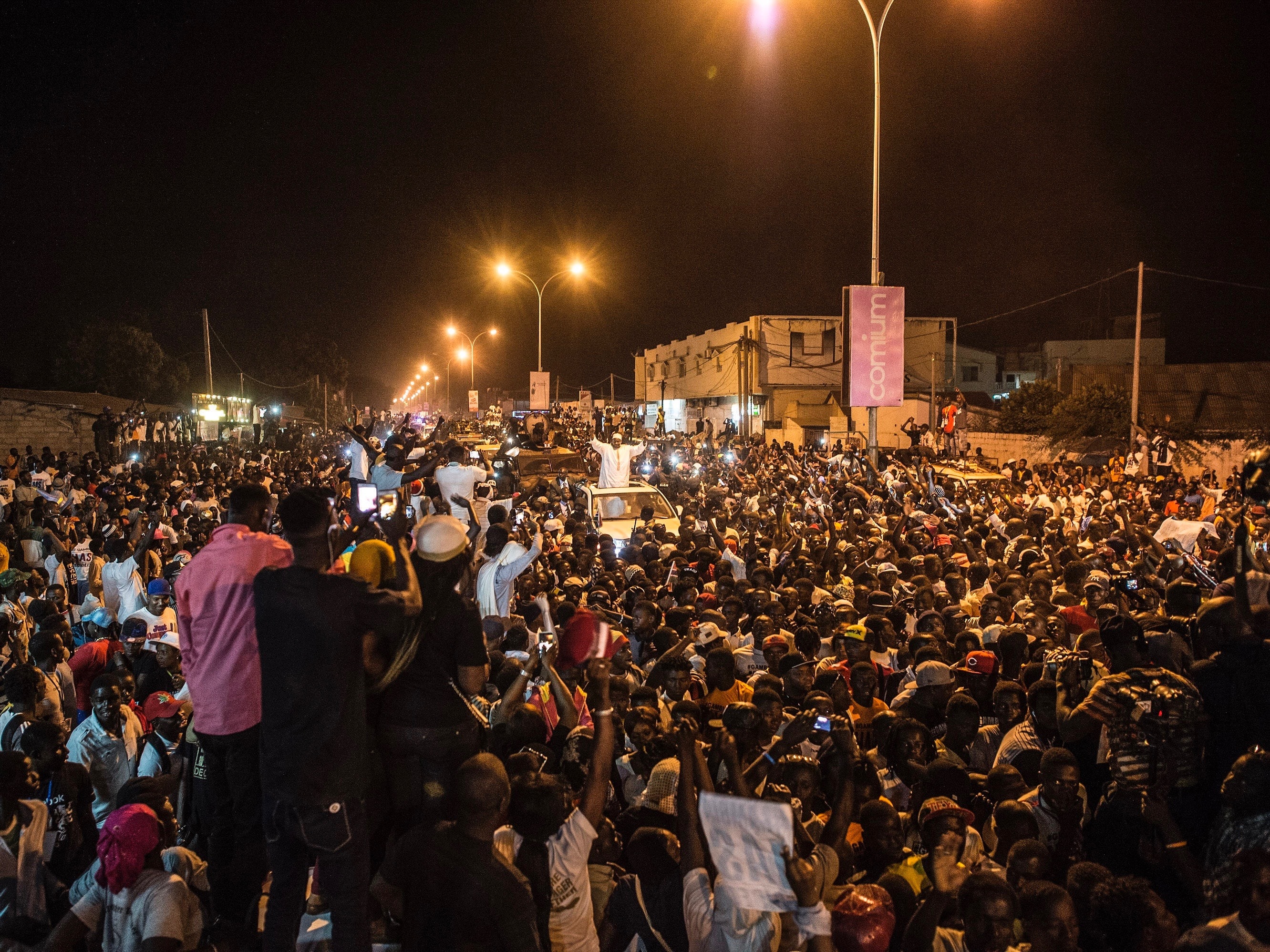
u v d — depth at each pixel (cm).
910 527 1545
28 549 1230
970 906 344
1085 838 487
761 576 1069
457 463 991
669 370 7650
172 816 431
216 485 2092
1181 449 3031
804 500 2073
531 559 806
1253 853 307
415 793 386
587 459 2336
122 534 1173
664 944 395
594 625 403
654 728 530
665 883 402
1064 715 529
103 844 381
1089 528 1446
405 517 431
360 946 342
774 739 518
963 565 1141
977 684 657
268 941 348
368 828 370
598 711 396
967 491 2131
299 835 336
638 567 1166
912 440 4072
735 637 853
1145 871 450
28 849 446
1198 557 1051
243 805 412
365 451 1105
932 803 407
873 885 371
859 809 484
